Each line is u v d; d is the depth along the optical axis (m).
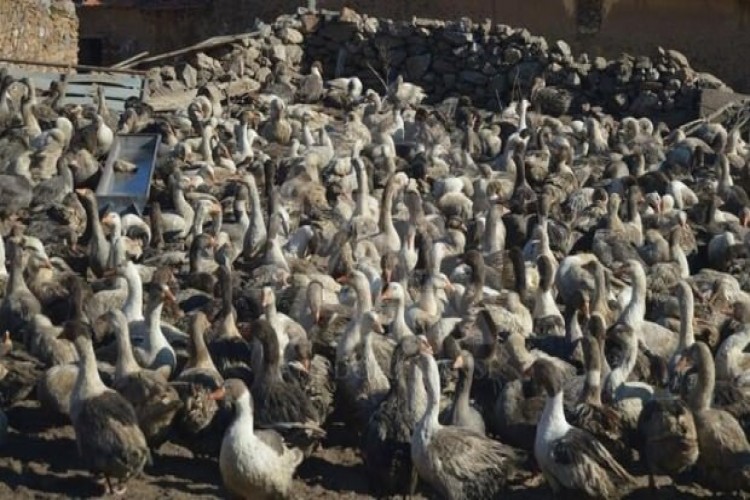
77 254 24.56
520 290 21.92
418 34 40.22
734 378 18.52
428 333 19.52
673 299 21.44
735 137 33.00
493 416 17.45
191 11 46.75
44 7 39.38
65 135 30.70
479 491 15.99
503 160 31.94
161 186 28.41
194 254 23.00
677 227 25.62
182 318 19.97
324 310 19.72
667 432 16.39
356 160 27.88
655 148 33.03
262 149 32.75
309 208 27.28
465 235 25.66
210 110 35.12
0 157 29.70
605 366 18.02
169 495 16.36
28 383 18.33
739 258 25.20
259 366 17.66
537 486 17.03
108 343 19.41
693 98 37.19
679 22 40.84
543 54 38.81
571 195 28.42
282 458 15.68
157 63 40.47
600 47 41.50
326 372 18.14
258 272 22.30
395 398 16.73
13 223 26.17
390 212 25.47
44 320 19.25
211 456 17.31
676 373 17.83
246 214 26.28
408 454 16.44
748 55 40.41
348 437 18.28
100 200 27.16
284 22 41.09
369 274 22.22
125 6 46.50
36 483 16.64
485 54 39.44
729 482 16.55
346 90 38.72
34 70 38.25
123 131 32.50
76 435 16.55
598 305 20.89
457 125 36.28
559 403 16.14
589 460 15.81
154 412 16.81
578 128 34.44
